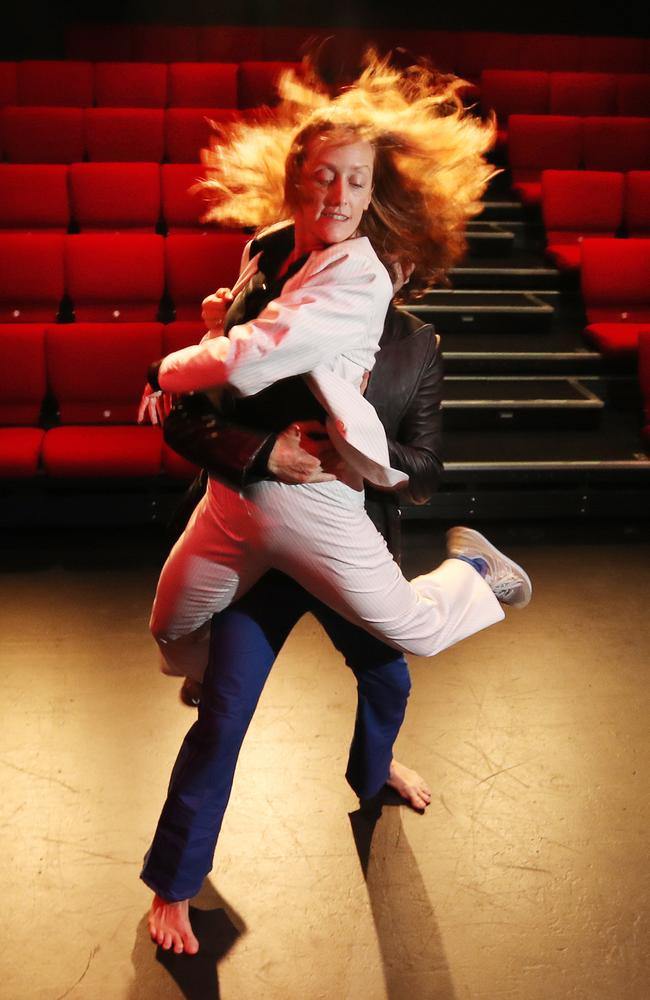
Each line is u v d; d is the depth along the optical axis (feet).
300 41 23.89
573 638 10.57
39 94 20.95
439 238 5.72
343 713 9.16
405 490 5.96
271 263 5.78
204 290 14.80
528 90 21.93
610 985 6.38
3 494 12.58
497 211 19.53
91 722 8.98
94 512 12.61
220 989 6.34
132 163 16.81
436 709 9.25
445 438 13.99
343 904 7.00
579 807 8.00
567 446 13.79
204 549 5.91
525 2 25.62
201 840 6.45
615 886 7.19
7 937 6.67
